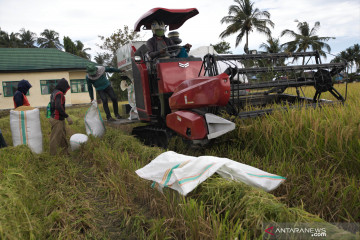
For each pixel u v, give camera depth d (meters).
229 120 4.29
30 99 24.61
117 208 3.05
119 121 7.16
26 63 25.67
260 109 4.99
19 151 4.79
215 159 2.79
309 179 3.12
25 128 5.51
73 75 26.30
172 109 4.81
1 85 23.95
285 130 3.99
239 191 2.38
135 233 2.58
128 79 8.07
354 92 6.67
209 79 3.96
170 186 2.78
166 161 3.02
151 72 5.62
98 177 4.02
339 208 2.49
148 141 6.27
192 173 2.71
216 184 2.55
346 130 3.33
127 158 4.07
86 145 5.66
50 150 5.55
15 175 3.40
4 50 26.12
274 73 4.80
